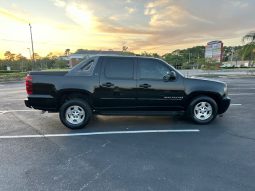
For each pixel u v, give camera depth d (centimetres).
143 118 710
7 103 993
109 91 594
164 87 607
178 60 8381
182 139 522
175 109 626
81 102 591
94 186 329
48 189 322
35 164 397
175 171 372
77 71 600
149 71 606
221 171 372
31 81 578
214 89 623
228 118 709
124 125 635
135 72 600
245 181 342
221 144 490
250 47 4481
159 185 332
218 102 642
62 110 589
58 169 379
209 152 448
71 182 340
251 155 433
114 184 334
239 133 564
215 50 5059
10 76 3020
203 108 634
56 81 580
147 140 517
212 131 580
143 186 329
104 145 488
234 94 1213
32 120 694
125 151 455
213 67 4628
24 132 576
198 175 359
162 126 624
